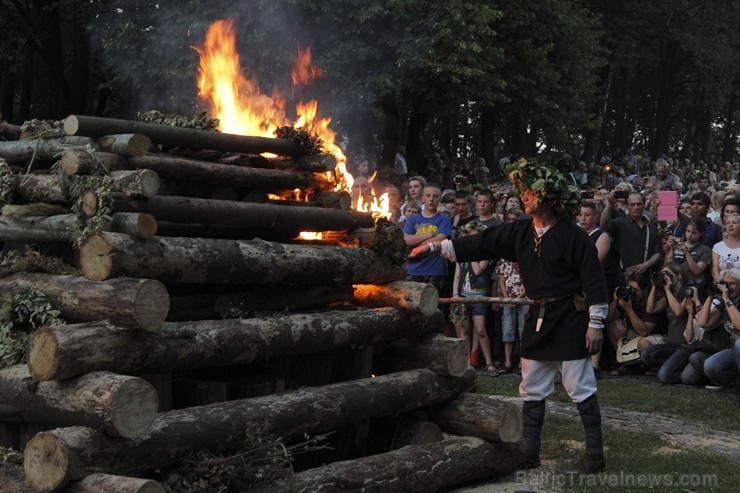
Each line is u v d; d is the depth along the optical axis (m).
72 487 4.48
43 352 4.61
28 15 24.17
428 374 6.33
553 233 6.12
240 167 6.30
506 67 26.84
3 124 6.28
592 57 31.47
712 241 10.82
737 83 53.03
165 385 5.25
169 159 5.85
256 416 5.18
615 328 10.57
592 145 39.84
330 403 5.59
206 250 5.34
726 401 8.87
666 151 51.72
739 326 9.03
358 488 5.41
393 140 23.44
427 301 6.39
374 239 6.44
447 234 9.82
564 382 6.24
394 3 20.02
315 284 6.18
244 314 5.76
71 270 5.32
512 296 10.50
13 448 5.17
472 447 6.11
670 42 47.59
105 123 5.64
